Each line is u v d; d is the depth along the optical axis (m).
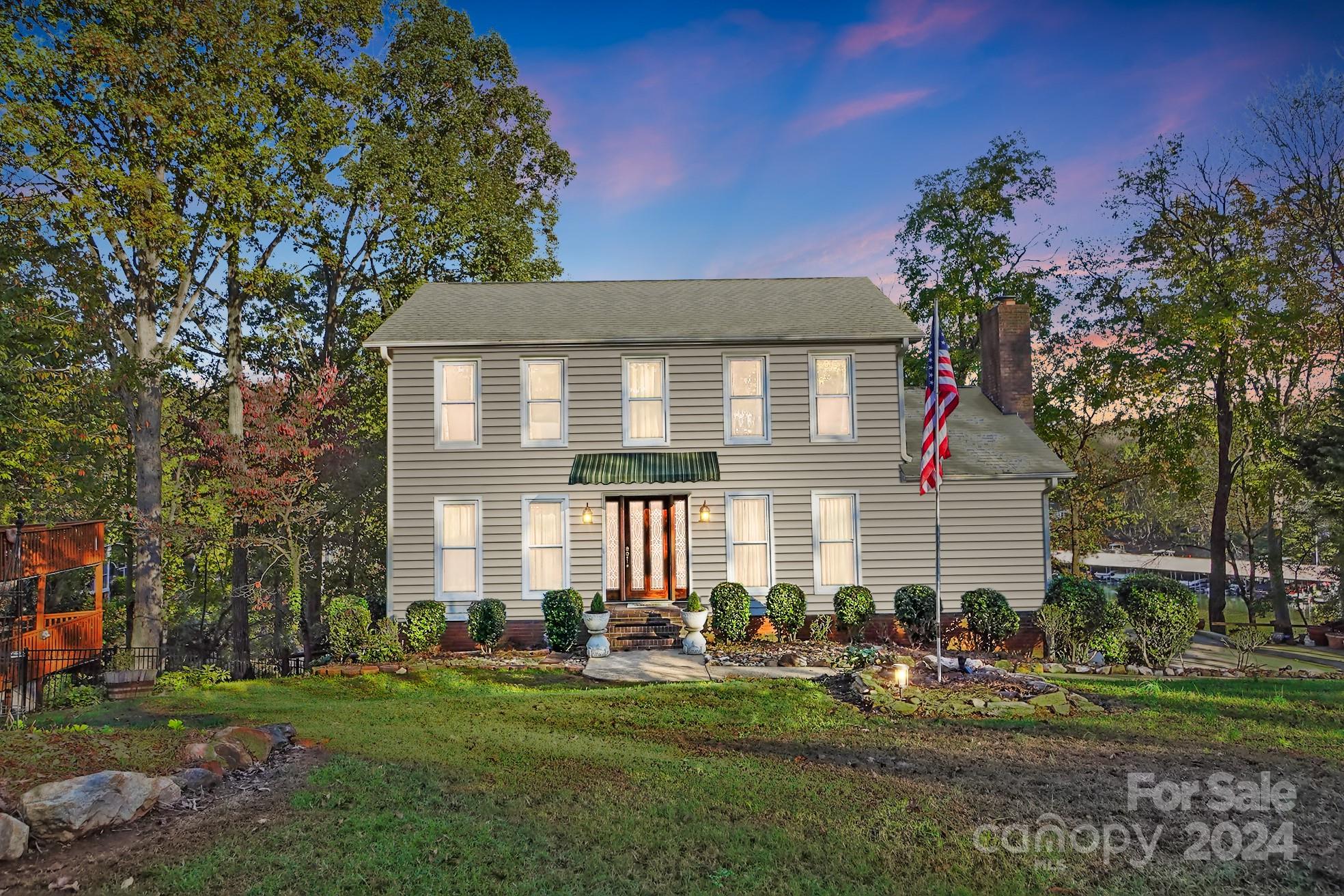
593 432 21.17
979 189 37.41
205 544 28.06
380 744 10.93
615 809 8.47
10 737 9.30
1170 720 12.39
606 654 18.72
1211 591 32.88
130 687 19.20
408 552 20.77
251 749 9.91
